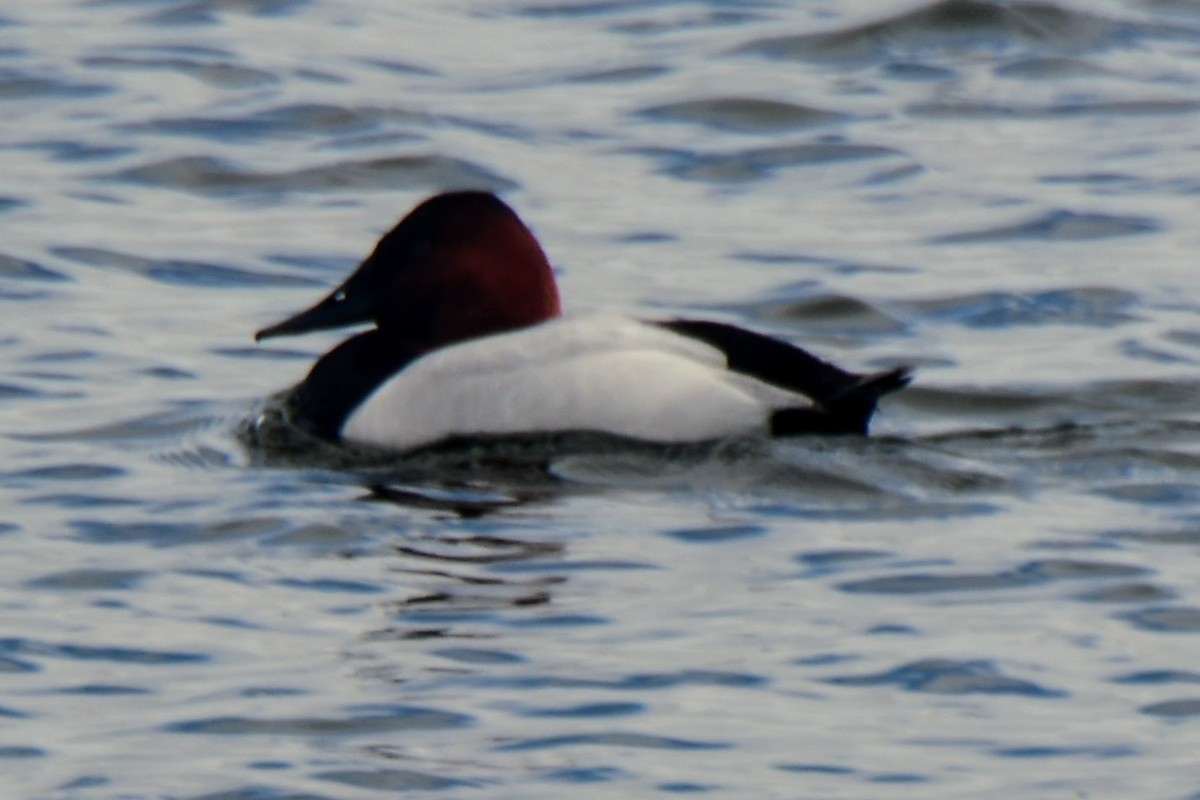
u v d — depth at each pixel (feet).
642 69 68.28
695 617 34.78
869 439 41.98
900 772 29.91
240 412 45.01
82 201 58.18
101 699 32.27
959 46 70.28
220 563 37.22
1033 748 30.55
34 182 59.36
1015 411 45.21
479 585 36.17
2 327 49.93
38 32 70.90
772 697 32.09
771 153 62.18
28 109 64.54
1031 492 40.22
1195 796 29.12
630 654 33.47
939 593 35.63
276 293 52.90
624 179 60.29
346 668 33.17
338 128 63.52
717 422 41.75
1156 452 42.22
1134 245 55.47
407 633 34.35
